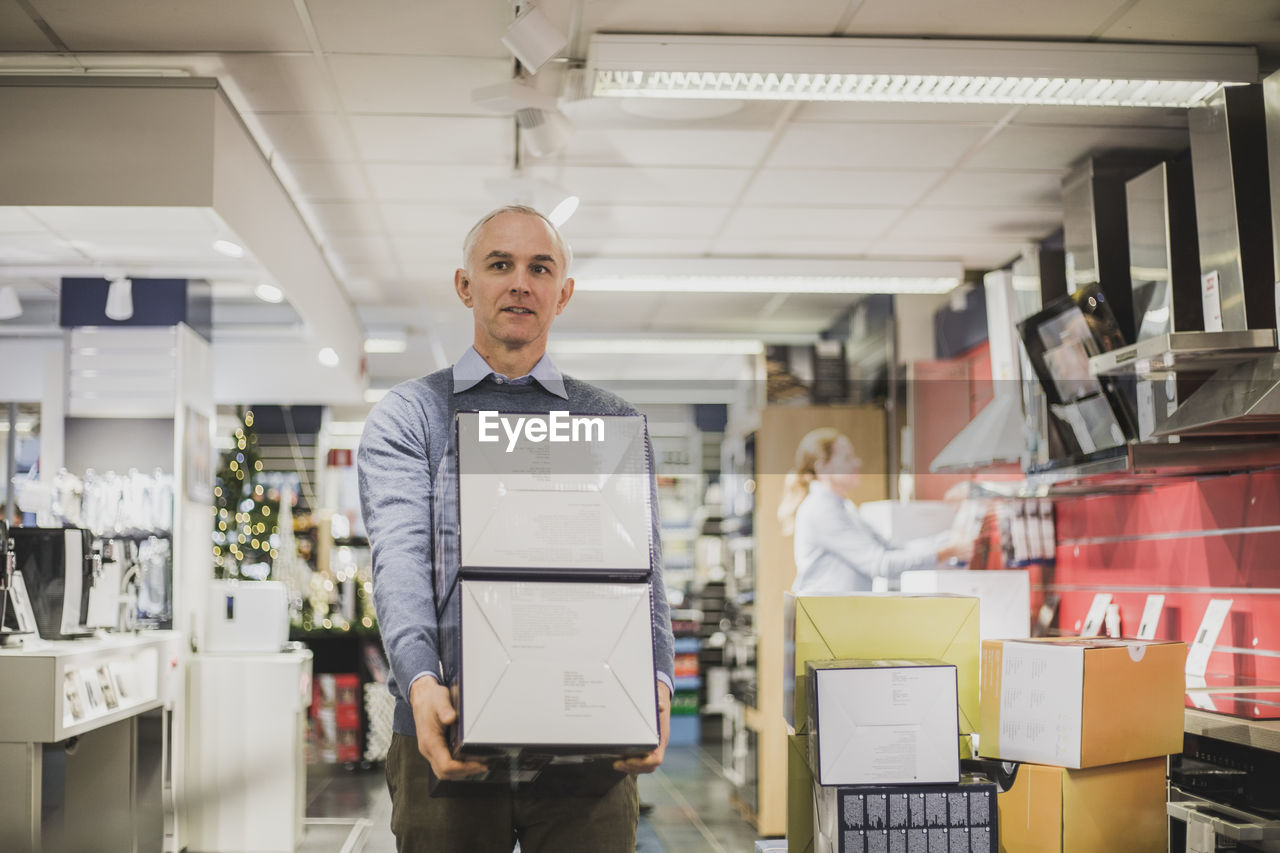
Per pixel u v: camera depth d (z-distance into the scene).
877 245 6.36
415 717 1.26
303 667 5.70
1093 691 2.78
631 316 8.20
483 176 5.20
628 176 5.18
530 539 1.22
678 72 3.76
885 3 3.50
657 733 1.19
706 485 9.77
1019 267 5.64
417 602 1.36
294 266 5.48
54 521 5.59
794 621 2.87
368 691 7.90
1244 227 3.58
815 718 2.62
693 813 6.11
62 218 4.15
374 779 7.41
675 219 5.87
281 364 7.70
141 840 4.83
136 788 4.79
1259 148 3.62
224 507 8.52
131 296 5.88
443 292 7.43
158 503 5.79
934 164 4.99
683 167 5.05
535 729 1.17
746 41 3.69
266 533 8.62
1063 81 3.90
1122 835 2.85
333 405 11.37
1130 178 4.86
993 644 2.98
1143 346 3.50
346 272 6.91
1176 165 4.15
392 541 1.40
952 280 6.79
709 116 4.43
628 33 3.69
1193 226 4.12
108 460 5.82
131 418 5.86
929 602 2.92
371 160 4.98
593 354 9.38
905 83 3.93
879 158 4.92
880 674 2.62
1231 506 4.20
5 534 4.14
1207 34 3.72
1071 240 5.04
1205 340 3.33
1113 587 5.16
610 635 1.20
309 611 8.22
